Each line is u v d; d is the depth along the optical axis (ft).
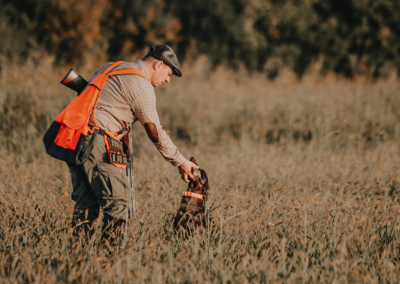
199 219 9.77
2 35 43.78
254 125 27.27
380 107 26.94
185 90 32.07
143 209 10.80
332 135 22.65
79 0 48.73
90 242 8.55
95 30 49.26
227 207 11.22
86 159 8.79
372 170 16.05
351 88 34.32
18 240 9.00
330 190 13.82
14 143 18.80
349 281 7.59
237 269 7.90
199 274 7.22
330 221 10.07
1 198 11.08
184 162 9.67
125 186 9.46
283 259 7.73
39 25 48.60
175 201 12.01
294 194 13.20
